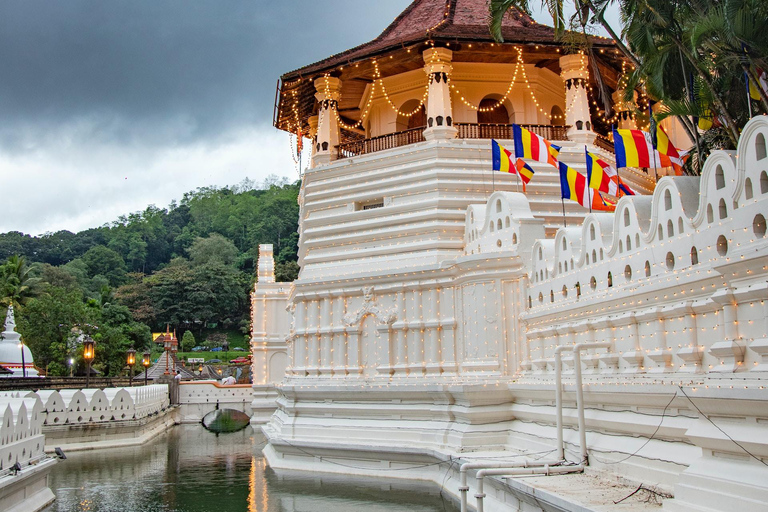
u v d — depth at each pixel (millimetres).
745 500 10258
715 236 12578
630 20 20016
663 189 14219
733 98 19234
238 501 19484
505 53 27391
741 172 11898
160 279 125062
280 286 45031
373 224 26953
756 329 11398
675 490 11602
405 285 24516
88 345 36312
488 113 29938
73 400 31656
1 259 152250
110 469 25484
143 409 36250
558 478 14547
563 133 27688
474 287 22047
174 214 183125
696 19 18078
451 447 20781
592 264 17031
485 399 20641
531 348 20375
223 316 123938
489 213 23391
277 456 26094
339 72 29078
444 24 27156
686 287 13258
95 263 144500
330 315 26250
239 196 183500
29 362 46156
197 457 28766
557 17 20766
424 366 23750
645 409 13852
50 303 58906
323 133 29312
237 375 84688
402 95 29938
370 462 23094
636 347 14836
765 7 15242
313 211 28875
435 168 26234
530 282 20906
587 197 21906
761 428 10539
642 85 27328
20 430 17875
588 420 15734
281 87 30781
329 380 25609
